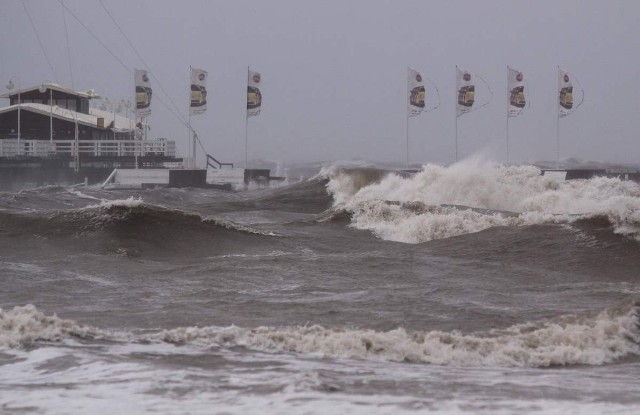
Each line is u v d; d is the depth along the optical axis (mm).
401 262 89688
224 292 69250
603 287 74375
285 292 69688
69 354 42219
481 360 45656
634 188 180250
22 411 31547
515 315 59188
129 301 64375
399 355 45562
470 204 174625
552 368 44969
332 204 196875
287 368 40438
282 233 113938
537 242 98562
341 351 45719
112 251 96438
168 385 35812
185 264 89000
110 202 107812
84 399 33344
